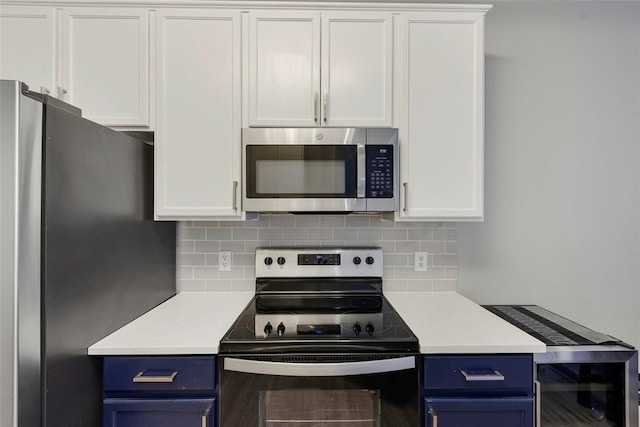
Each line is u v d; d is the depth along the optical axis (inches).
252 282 71.9
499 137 72.9
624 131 73.1
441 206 60.2
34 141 34.9
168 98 58.7
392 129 58.4
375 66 59.7
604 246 73.4
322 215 72.1
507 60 72.6
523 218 73.4
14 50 58.1
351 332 48.9
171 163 58.9
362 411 45.5
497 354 45.8
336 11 59.4
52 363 37.1
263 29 59.2
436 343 45.4
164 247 65.8
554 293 73.5
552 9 72.4
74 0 57.8
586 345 47.8
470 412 45.5
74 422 40.5
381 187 58.1
